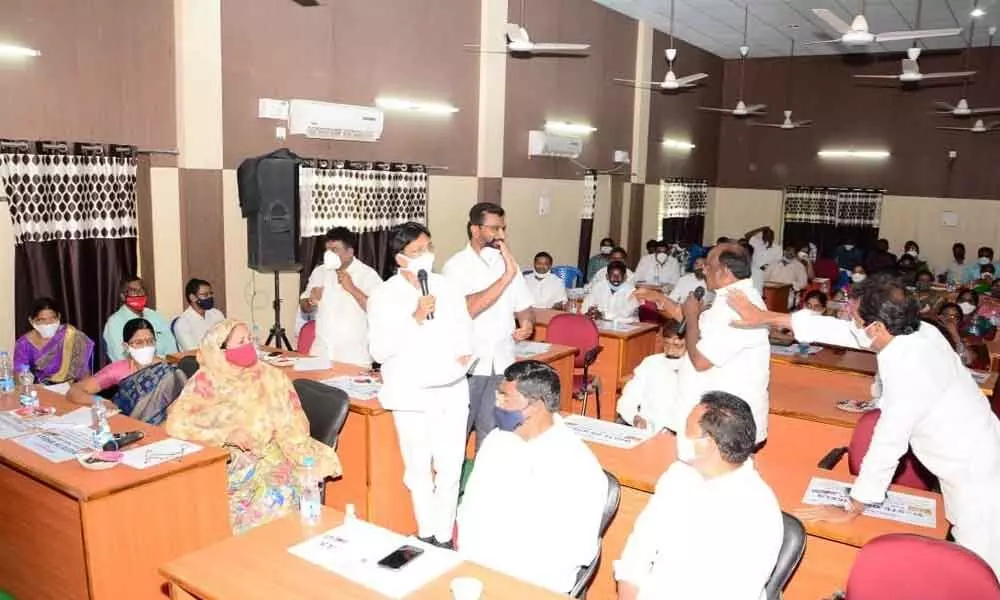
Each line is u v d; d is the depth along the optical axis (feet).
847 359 17.03
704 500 7.13
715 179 47.11
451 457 12.89
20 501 10.61
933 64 40.55
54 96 16.65
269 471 11.48
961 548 7.06
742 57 45.16
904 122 41.70
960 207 40.81
